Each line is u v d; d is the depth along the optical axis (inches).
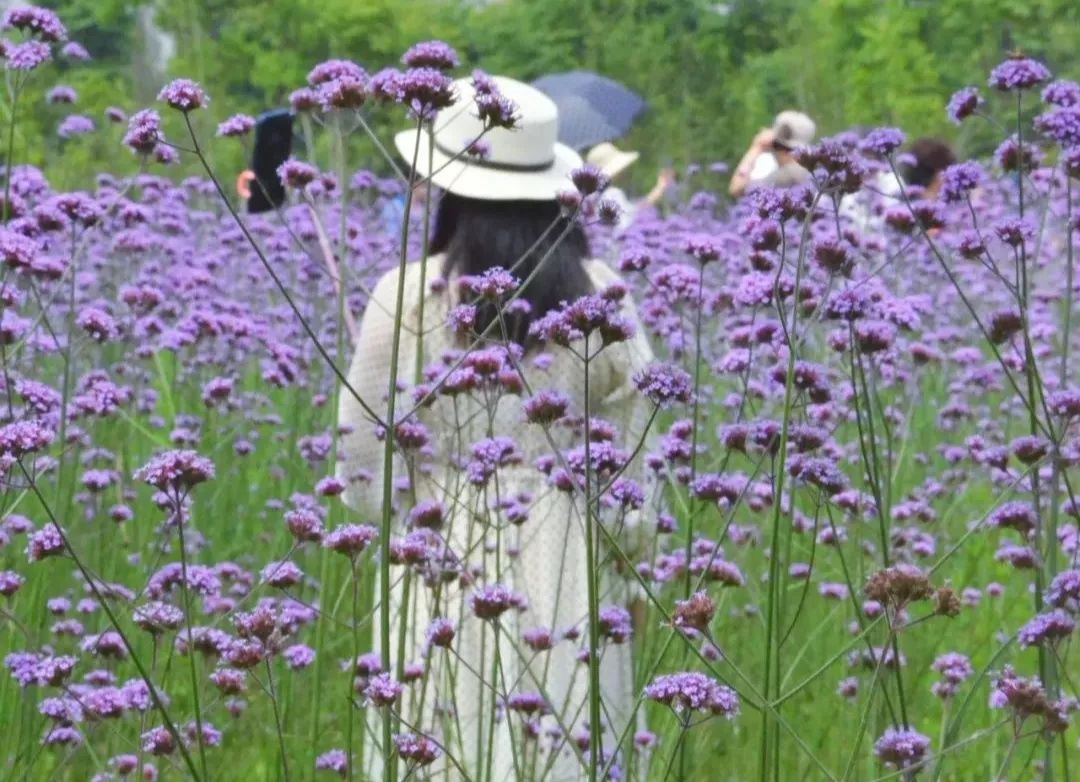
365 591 288.4
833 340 207.9
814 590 291.3
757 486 249.6
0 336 217.0
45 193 294.2
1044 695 150.9
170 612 178.4
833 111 1359.5
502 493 225.3
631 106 727.7
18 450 143.7
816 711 263.7
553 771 219.3
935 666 221.8
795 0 1843.0
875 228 415.8
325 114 221.1
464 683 220.1
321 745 255.3
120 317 350.9
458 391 191.3
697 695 143.6
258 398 375.6
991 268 179.5
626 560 147.5
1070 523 291.9
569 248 229.0
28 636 189.0
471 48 1956.2
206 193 528.7
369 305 233.1
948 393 409.7
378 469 232.1
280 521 332.8
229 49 1605.6
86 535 274.7
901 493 338.0
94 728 215.6
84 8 1583.4
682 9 1824.6
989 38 1233.4
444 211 231.8
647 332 363.6
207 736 205.9
